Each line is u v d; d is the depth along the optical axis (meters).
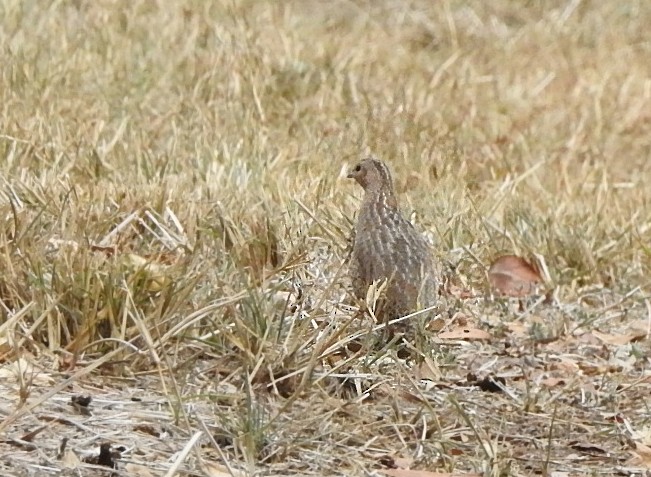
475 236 13.01
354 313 10.02
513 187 15.02
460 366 10.59
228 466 7.74
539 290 12.59
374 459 8.55
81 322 9.38
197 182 13.41
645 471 8.91
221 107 16.61
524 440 9.24
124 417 8.40
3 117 14.43
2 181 12.10
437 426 8.88
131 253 10.47
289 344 9.31
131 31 18.92
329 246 11.55
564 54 22.45
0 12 18.33
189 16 19.75
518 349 11.18
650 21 24.58
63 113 15.48
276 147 15.47
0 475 7.50
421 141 15.96
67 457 7.79
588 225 14.16
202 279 10.23
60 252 10.02
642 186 16.92
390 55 20.84
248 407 8.38
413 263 10.20
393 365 9.82
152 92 16.95
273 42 19.78
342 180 13.99
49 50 17.52
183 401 8.58
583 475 8.77
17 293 9.56
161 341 8.76
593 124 19.20
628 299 12.74
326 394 8.99
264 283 9.68
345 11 22.66
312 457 8.39
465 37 22.61
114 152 14.25
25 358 9.05
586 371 10.86
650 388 10.59
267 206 12.33
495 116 18.66
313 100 17.70
